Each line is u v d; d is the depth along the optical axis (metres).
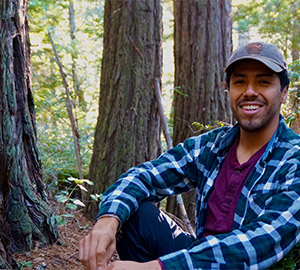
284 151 1.51
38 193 2.97
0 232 2.32
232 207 1.56
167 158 1.88
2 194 2.58
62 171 4.76
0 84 2.47
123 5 4.14
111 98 4.21
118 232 1.70
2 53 2.47
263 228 1.34
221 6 4.96
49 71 9.55
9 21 2.57
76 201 2.80
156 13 4.22
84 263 1.53
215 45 4.88
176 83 5.09
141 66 4.16
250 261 1.31
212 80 4.85
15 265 2.39
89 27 8.20
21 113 2.80
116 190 1.73
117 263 1.34
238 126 1.70
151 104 4.22
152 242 1.68
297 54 7.99
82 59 8.70
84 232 3.47
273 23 8.30
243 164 1.59
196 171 1.84
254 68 1.54
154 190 1.85
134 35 4.16
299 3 8.33
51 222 2.90
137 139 4.19
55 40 9.76
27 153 2.87
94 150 4.30
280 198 1.39
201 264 1.31
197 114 4.87
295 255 1.55
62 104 6.22
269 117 1.55
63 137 5.61
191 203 4.53
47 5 8.70
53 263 2.65
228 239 1.33
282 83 1.57
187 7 4.94
